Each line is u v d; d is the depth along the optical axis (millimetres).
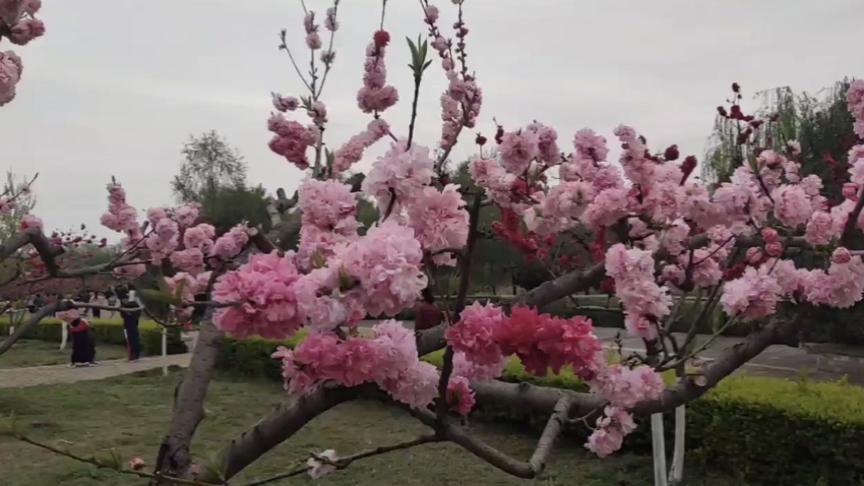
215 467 1635
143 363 15375
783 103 8406
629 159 2793
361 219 1843
